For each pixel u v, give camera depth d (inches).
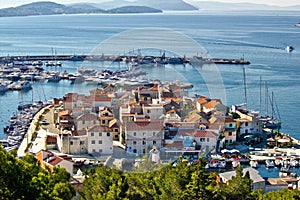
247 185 1252.5
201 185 996.6
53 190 992.9
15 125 3388.3
